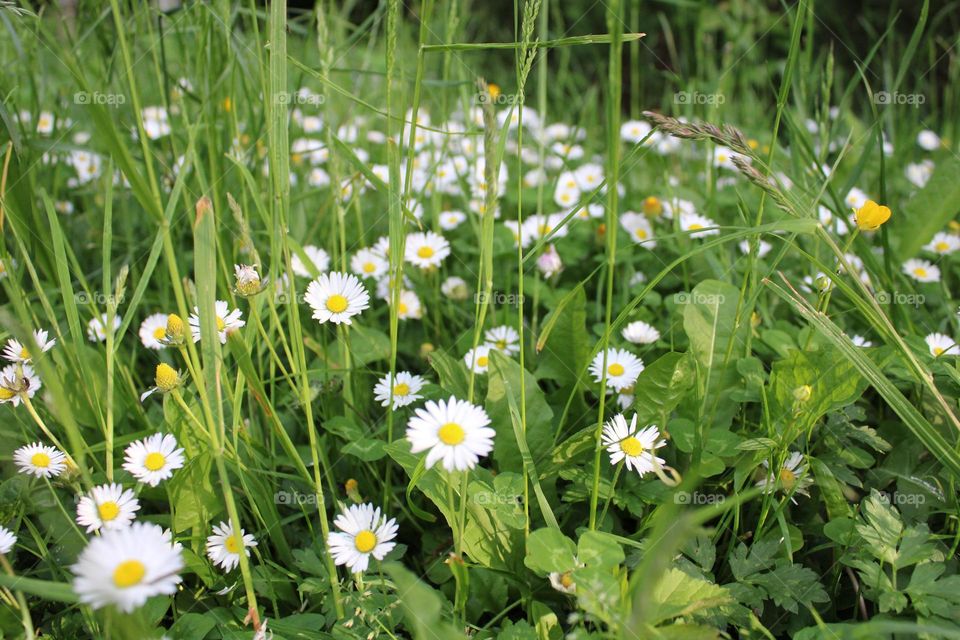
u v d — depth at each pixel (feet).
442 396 1.29
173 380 1.04
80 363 1.18
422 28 1.04
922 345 1.28
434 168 1.61
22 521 1.19
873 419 1.35
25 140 1.41
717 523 1.19
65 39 1.67
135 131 1.80
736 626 1.06
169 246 0.91
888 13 3.33
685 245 1.68
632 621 0.86
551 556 1.02
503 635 1.04
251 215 1.65
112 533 0.88
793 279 1.57
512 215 2.07
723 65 2.79
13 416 1.25
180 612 1.13
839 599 1.16
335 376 1.35
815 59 3.33
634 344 1.49
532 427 1.21
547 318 1.31
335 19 1.90
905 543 1.08
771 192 1.05
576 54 3.92
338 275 1.15
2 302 1.52
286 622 1.08
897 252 1.66
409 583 0.90
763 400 1.18
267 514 1.17
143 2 1.55
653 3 3.75
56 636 1.07
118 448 1.27
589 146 2.56
